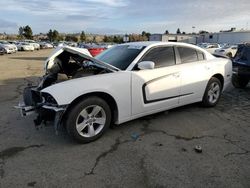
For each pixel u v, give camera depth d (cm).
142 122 472
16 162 330
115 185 285
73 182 290
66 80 395
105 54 494
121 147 374
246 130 445
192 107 572
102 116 396
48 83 411
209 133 429
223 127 457
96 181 292
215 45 3212
